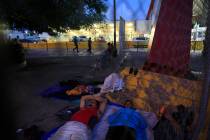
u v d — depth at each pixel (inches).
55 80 402.9
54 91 302.5
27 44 745.0
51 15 522.9
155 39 254.1
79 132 134.4
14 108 65.3
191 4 243.4
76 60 689.6
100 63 463.5
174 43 257.1
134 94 217.3
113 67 360.2
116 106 184.9
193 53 306.8
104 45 456.1
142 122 141.6
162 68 252.4
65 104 265.4
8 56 59.2
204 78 87.6
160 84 222.8
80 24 546.9
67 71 514.3
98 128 146.9
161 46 254.8
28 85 334.6
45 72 496.4
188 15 252.1
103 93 214.2
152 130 150.6
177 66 257.0
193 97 194.2
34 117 218.1
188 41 264.1
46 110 236.7
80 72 492.4
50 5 483.8
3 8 66.4
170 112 172.7
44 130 191.9
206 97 89.3
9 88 62.1
